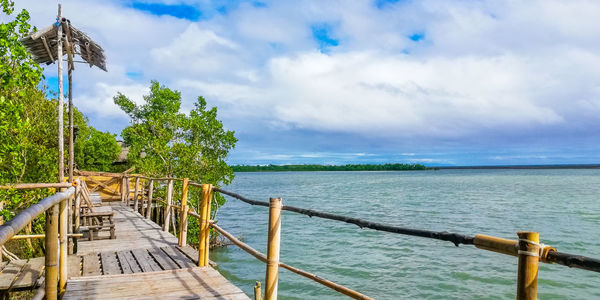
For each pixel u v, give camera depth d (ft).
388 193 200.75
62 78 29.78
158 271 18.08
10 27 22.72
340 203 145.38
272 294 11.97
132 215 41.50
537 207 125.90
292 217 109.29
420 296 42.80
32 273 19.61
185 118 71.97
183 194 24.95
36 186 23.54
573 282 47.42
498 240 5.90
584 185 263.08
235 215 115.03
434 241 72.49
